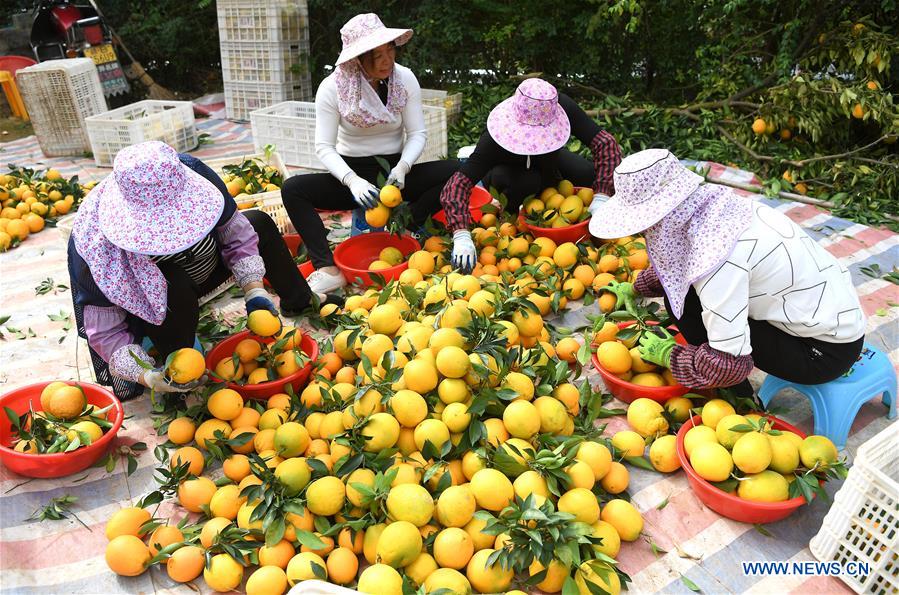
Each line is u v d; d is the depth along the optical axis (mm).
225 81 8570
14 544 2512
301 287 3793
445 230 4359
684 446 2637
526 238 4391
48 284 4477
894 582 2180
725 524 2535
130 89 9133
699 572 2365
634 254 4004
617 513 2439
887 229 4867
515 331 3066
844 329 2625
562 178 4809
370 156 4379
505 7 7645
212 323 3648
